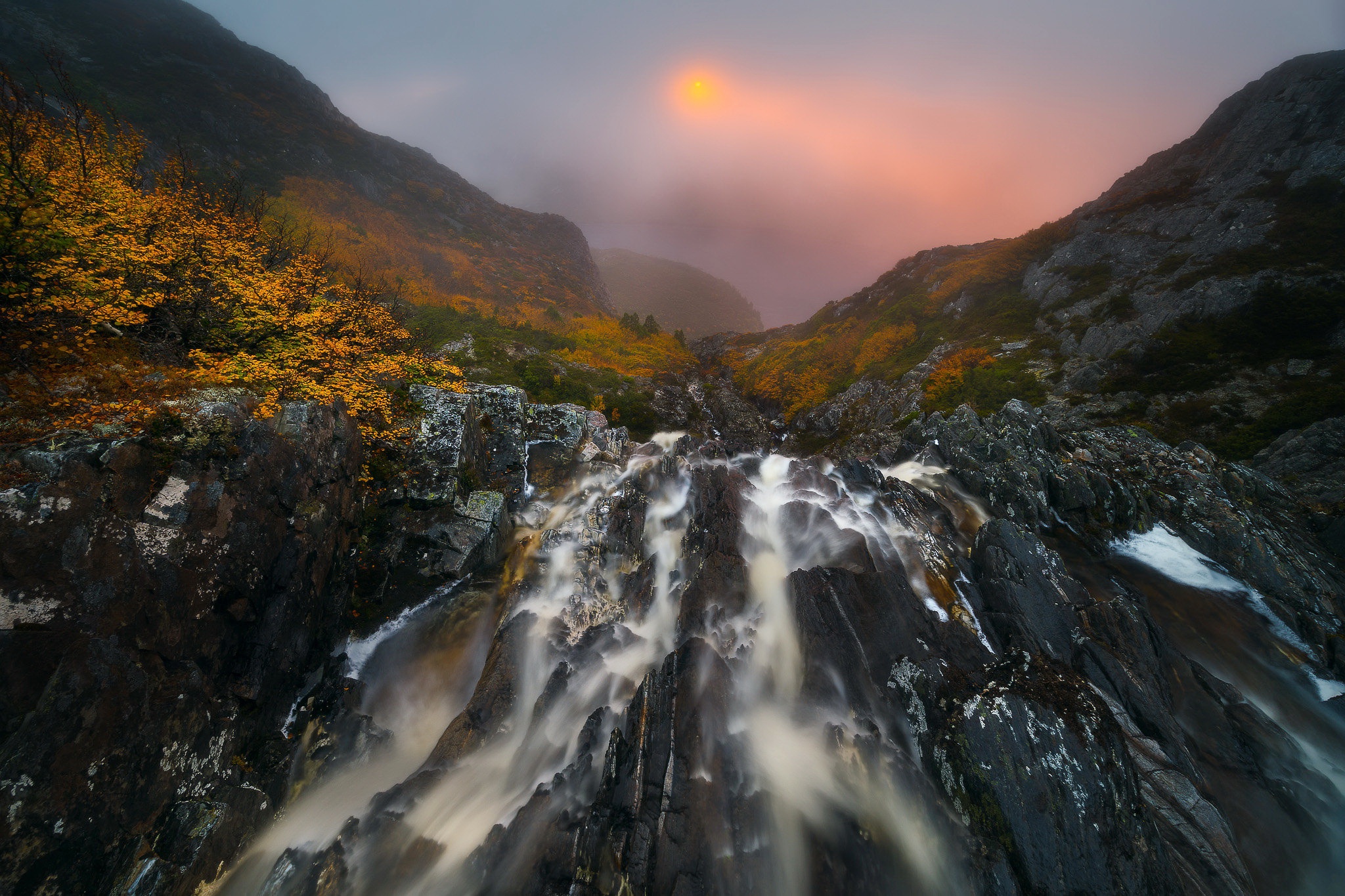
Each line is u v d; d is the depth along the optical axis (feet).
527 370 178.91
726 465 77.77
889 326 309.63
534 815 30.94
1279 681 47.62
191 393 34.96
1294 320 153.58
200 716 29.01
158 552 28.68
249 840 29.45
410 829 31.60
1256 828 34.09
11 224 31.83
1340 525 66.18
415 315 208.03
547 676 44.42
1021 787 29.96
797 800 32.35
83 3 513.45
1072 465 70.54
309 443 41.83
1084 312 229.45
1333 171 207.72
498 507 57.47
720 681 37.96
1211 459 76.79
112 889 23.13
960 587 50.42
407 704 43.78
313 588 40.83
